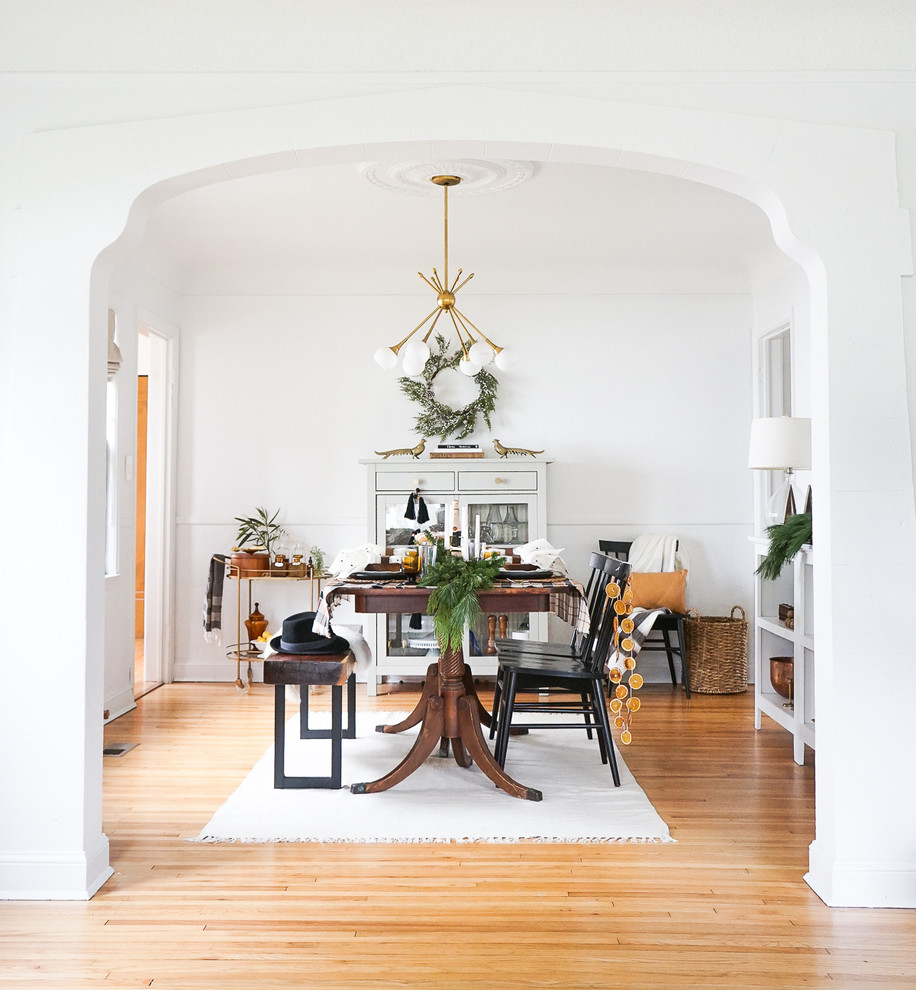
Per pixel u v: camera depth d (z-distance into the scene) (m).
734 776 4.27
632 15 3.08
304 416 6.47
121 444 5.47
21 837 3.01
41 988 2.45
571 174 4.59
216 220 5.36
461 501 6.08
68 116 3.11
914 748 3.01
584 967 2.56
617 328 6.45
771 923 2.83
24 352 3.06
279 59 3.10
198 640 6.46
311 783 4.02
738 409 6.45
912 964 2.59
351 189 4.82
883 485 3.04
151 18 3.10
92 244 3.08
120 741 4.84
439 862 3.28
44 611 3.05
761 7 3.07
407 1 3.07
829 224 3.07
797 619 4.45
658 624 6.10
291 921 2.83
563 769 4.34
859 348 3.05
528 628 5.96
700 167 3.11
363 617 6.46
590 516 6.46
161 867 3.22
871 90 3.10
